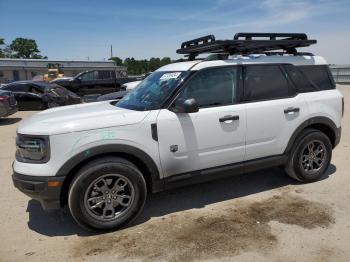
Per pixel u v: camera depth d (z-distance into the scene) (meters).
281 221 3.81
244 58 4.41
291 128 4.61
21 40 95.69
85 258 3.24
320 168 4.95
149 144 3.74
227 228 3.70
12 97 11.81
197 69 4.08
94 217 3.59
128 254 3.28
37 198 3.51
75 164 3.47
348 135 8.16
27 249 3.42
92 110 4.16
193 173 4.06
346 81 30.70
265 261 3.09
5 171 5.90
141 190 3.76
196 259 3.15
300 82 4.73
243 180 5.16
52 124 3.52
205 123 4.00
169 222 3.89
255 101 4.36
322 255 3.15
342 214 3.94
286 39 4.65
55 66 39.41
